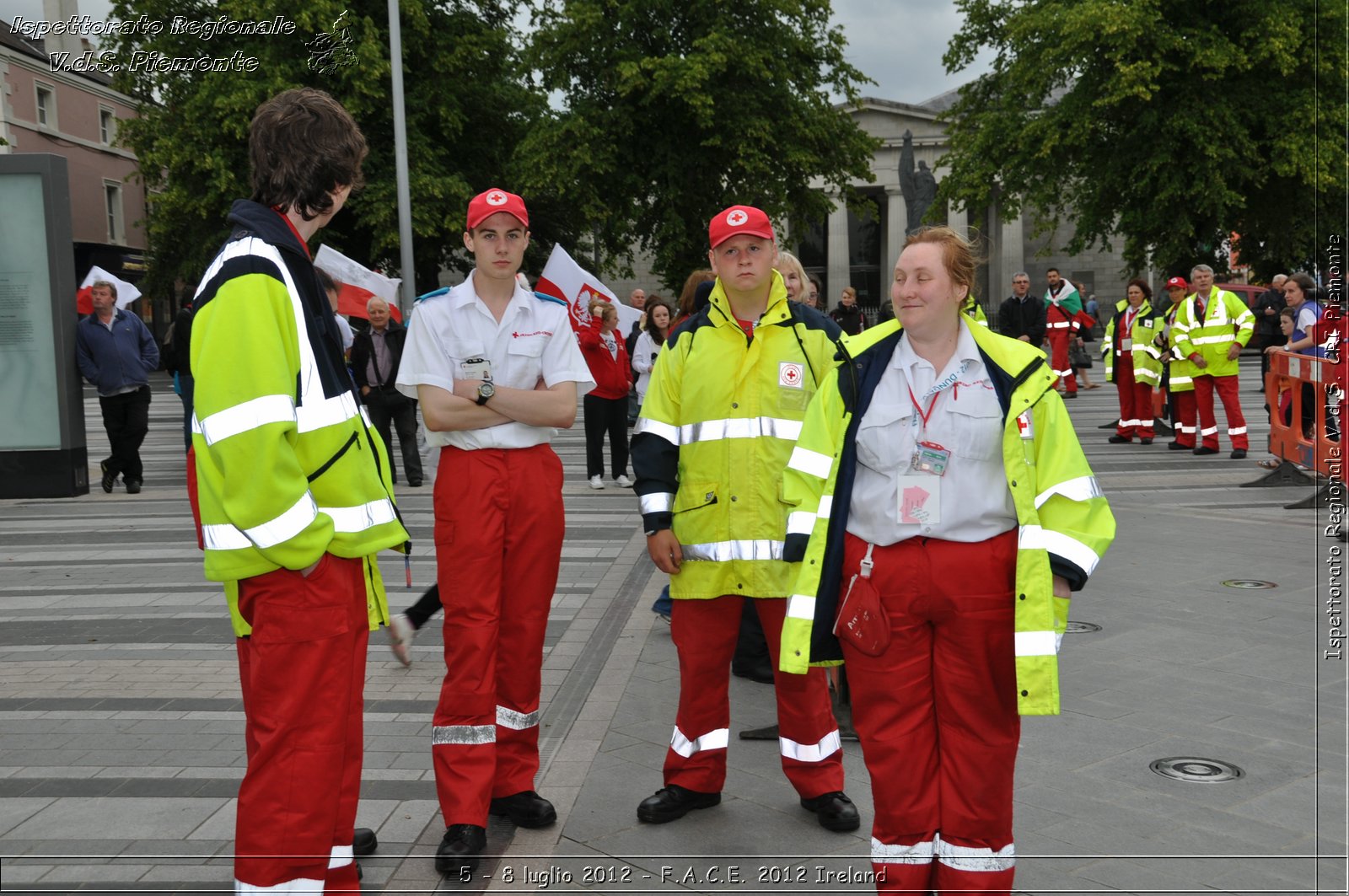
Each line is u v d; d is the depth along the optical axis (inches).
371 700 202.2
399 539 114.2
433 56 1230.9
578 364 153.1
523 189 1289.4
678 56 1243.8
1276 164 1151.0
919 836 114.7
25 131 1536.7
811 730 150.0
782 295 151.3
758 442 148.3
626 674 215.5
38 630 252.5
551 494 151.0
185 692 206.5
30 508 429.4
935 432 111.9
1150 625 242.5
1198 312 525.0
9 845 143.2
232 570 104.8
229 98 1106.7
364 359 468.8
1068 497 108.3
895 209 2256.4
